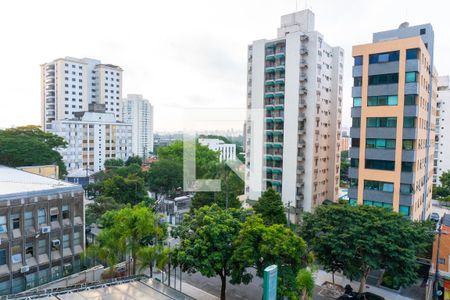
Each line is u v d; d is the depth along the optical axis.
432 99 40.00
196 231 20.41
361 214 23.14
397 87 31.53
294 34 44.88
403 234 21.39
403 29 37.06
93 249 22.47
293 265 18.39
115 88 108.44
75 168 74.31
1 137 44.81
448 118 68.00
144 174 61.78
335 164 52.09
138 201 46.53
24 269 23.30
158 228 23.28
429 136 38.81
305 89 45.28
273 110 46.62
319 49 45.88
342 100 54.06
